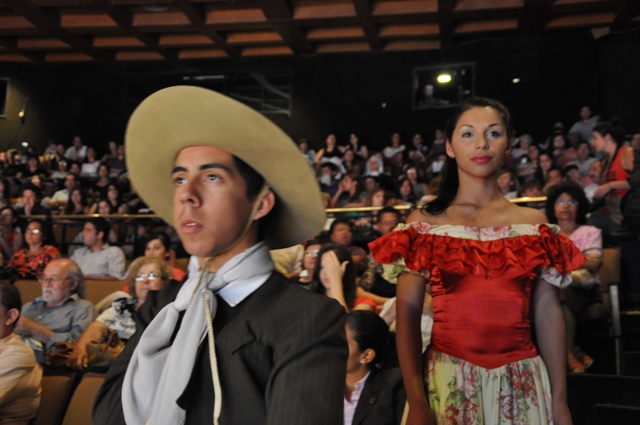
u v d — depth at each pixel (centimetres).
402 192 741
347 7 887
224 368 84
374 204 587
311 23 923
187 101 88
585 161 748
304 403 77
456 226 149
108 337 307
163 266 330
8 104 1229
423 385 141
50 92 1228
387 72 1089
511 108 992
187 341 85
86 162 1141
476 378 138
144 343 88
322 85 1118
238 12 920
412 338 145
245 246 93
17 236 570
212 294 88
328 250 294
